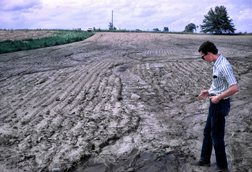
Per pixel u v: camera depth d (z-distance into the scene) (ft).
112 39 86.53
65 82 24.26
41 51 56.65
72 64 35.50
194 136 12.30
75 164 10.01
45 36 102.47
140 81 24.44
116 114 15.47
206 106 16.75
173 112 15.90
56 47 65.87
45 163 10.02
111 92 20.52
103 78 25.67
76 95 19.74
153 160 10.18
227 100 8.36
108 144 11.73
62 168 9.68
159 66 31.94
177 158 10.27
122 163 10.05
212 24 136.67
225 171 8.79
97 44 70.95
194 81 23.97
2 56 49.06
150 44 69.21
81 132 12.87
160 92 20.51
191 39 85.20
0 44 71.56
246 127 12.63
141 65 33.12
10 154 10.67
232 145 10.93
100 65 33.53
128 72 28.86
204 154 9.37
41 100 18.54
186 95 19.48
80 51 54.19
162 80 24.73
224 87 8.26
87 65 34.04
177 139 12.03
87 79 25.34
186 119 14.66
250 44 65.16
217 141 8.65
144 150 11.01
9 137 12.32
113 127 13.48
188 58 38.68
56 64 36.01
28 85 23.40
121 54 46.62
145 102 18.04
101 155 10.71
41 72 29.71
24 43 75.61
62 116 15.17
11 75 28.37
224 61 8.10
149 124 14.01
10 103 17.93
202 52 8.54
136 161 10.15
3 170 9.46
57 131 13.04
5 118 14.96
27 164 9.93
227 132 12.39
